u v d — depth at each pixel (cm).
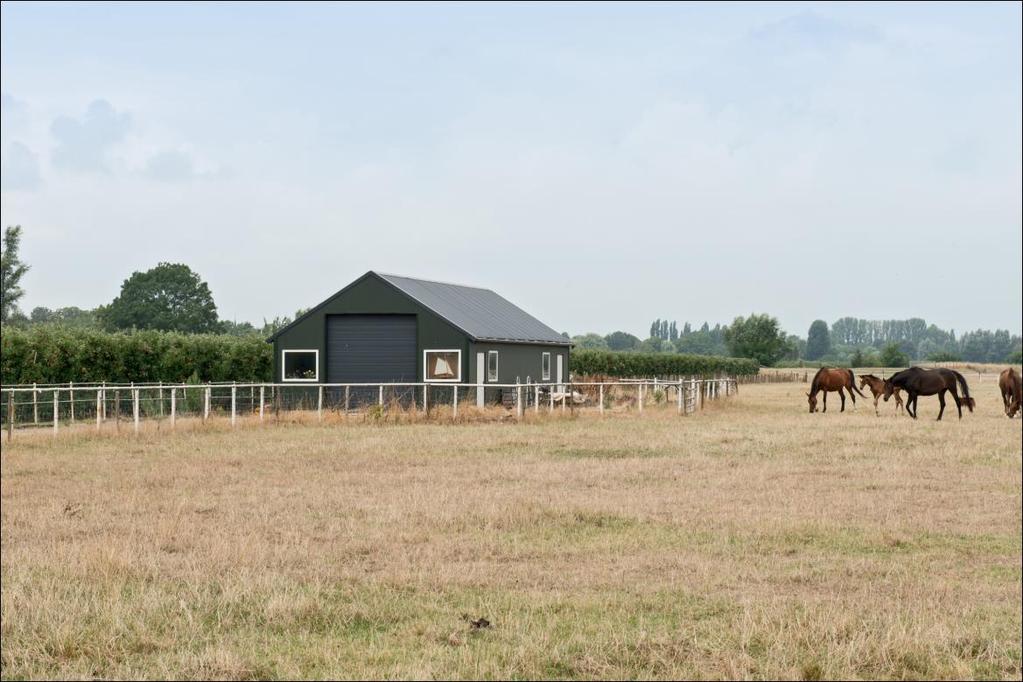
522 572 1309
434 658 902
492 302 5262
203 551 1412
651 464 2455
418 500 1886
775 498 1967
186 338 4872
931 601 1171
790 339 15462
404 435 3139
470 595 1159
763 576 1308
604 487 2111
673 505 1877
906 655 919
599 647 923
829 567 1370
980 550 1519
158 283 9350
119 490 2038
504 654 902
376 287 4359
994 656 938
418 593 1162
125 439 2984
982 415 4194
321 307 4406
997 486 2139
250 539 1493
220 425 3344
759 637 961
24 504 1852
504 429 3356
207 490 2042
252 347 5100
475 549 1472
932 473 2330
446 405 3856
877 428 3350
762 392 7044
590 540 1554
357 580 1230
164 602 1075
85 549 1370
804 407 4959
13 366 4206
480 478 2222
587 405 4569
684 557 1425
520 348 4819
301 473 2302
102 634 955
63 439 2928
